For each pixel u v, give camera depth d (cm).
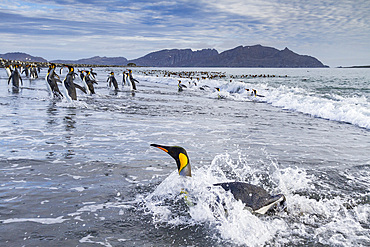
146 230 402
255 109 1889
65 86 1741
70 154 742
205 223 427
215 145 891
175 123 1247
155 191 527
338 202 514
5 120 1162
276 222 438
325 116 1573
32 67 4184
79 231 391
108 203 479
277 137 1045
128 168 650
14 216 425
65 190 523
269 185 583
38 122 1147
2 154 726
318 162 751
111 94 2495
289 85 4006
